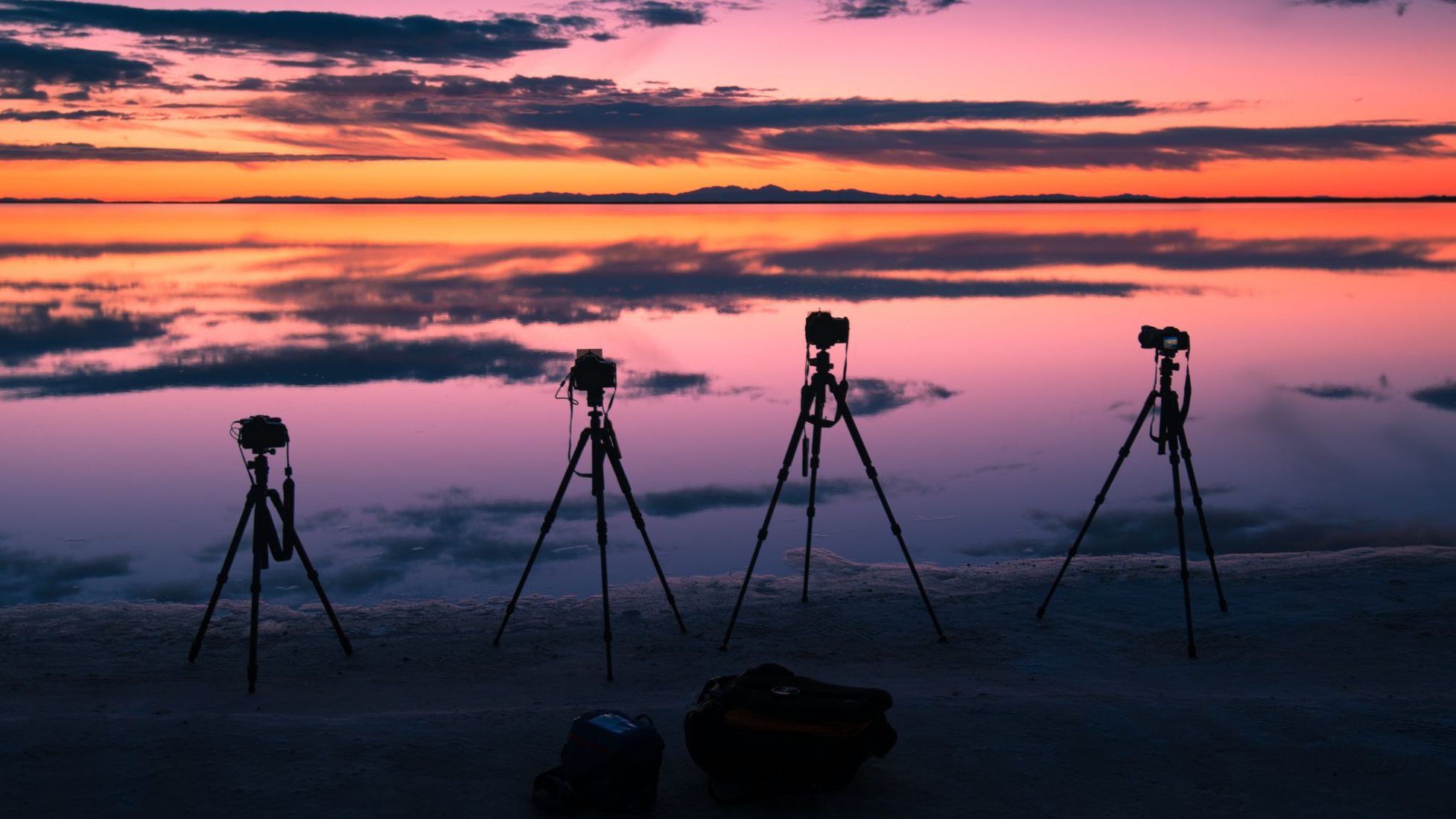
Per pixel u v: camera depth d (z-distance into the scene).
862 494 14.02
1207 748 4.66
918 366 26.89
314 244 94.44
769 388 23.45
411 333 32.75
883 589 7.96
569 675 6.09
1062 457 16.52
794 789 4.23
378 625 7.16
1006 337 32.31
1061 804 4.14
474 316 37.53
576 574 10.24
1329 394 22.23
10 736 4.73
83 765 4.44
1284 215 193.25
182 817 4.01
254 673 5.82
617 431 18.66
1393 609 7.00
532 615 7.42
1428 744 4.66
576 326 34.69
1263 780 4.33
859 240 97.69
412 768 4.47
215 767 4.45
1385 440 17.48
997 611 7.39
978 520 12.53
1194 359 27.73
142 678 6.07
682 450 17.08
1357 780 4.32
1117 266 62.12
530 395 22.20
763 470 15.69
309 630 7.08
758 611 7.43
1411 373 24.92
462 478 14.95
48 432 17.77
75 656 6.47
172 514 12.77
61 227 141.50
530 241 99.44
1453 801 4.12
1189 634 6.36
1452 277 51.97
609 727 4.20
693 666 6.25
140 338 30.77
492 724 4.99
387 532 11.93
